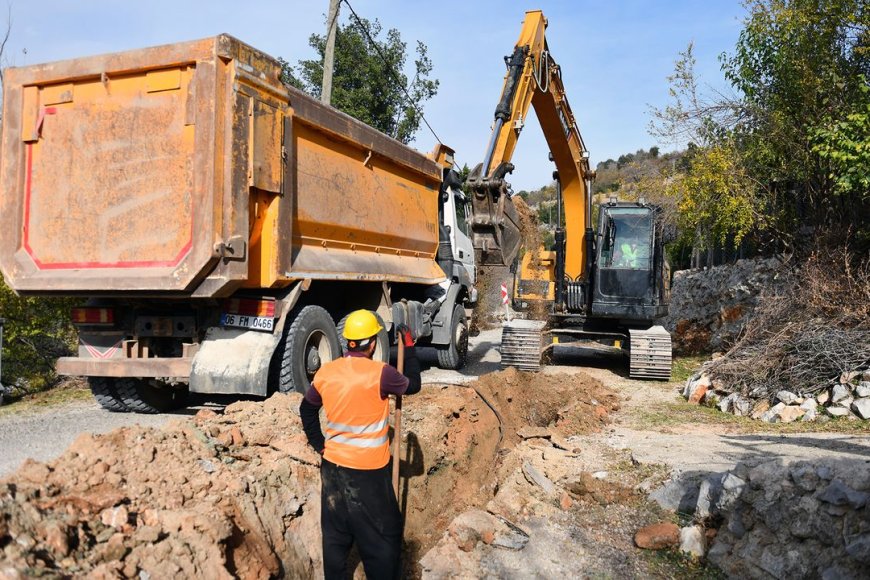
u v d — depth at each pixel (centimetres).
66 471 342
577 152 1156
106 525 311
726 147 1250
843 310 884
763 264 1294
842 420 723
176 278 548
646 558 465
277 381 632
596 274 1110
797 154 1159
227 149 546
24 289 593
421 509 507
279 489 406
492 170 877
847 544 384
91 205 581
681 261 2572
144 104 566
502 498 544
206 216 540
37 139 596
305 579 381
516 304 1236
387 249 880
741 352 921
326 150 709
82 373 623
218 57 541
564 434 711
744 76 1223
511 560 461
